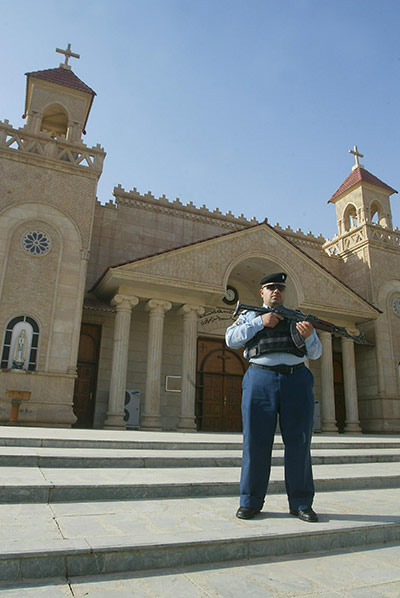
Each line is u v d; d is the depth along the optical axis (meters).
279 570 3.45
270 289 5.20
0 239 17.69
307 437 4.77
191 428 18.50
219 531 3.87
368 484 6.88
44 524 3.96
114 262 22.62
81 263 18.75
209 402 22.66
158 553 3.42
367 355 25.36
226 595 2.90
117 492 5.29
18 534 3.59
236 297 25.08
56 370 17.20
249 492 4.60
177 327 22.61
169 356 22.09
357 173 29.67
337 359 26.50
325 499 5.75
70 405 16.98
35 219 18.45
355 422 22.69
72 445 8.76
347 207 29.66
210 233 25.50
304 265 22.61
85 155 20.28
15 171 18.69
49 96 21.31
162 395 21.55
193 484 5.68
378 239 27.52
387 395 24.23
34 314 17.48
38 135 19.64
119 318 18.70
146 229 23.91
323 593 2.98
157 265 19.16
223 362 23.66
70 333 17.80
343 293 23.22
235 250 21.12
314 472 7.45
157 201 24.53
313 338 4.96
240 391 23.52
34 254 18.09
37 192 18.78
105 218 23.09
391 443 12.47
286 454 4.79
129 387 20.94
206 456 7.89
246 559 3.69
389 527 4.41
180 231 24.72
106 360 20.70
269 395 4.84
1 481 5.22
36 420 16.39
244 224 26.62
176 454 8.13
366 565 3.62
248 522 4.32
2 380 16.34
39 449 8.01
